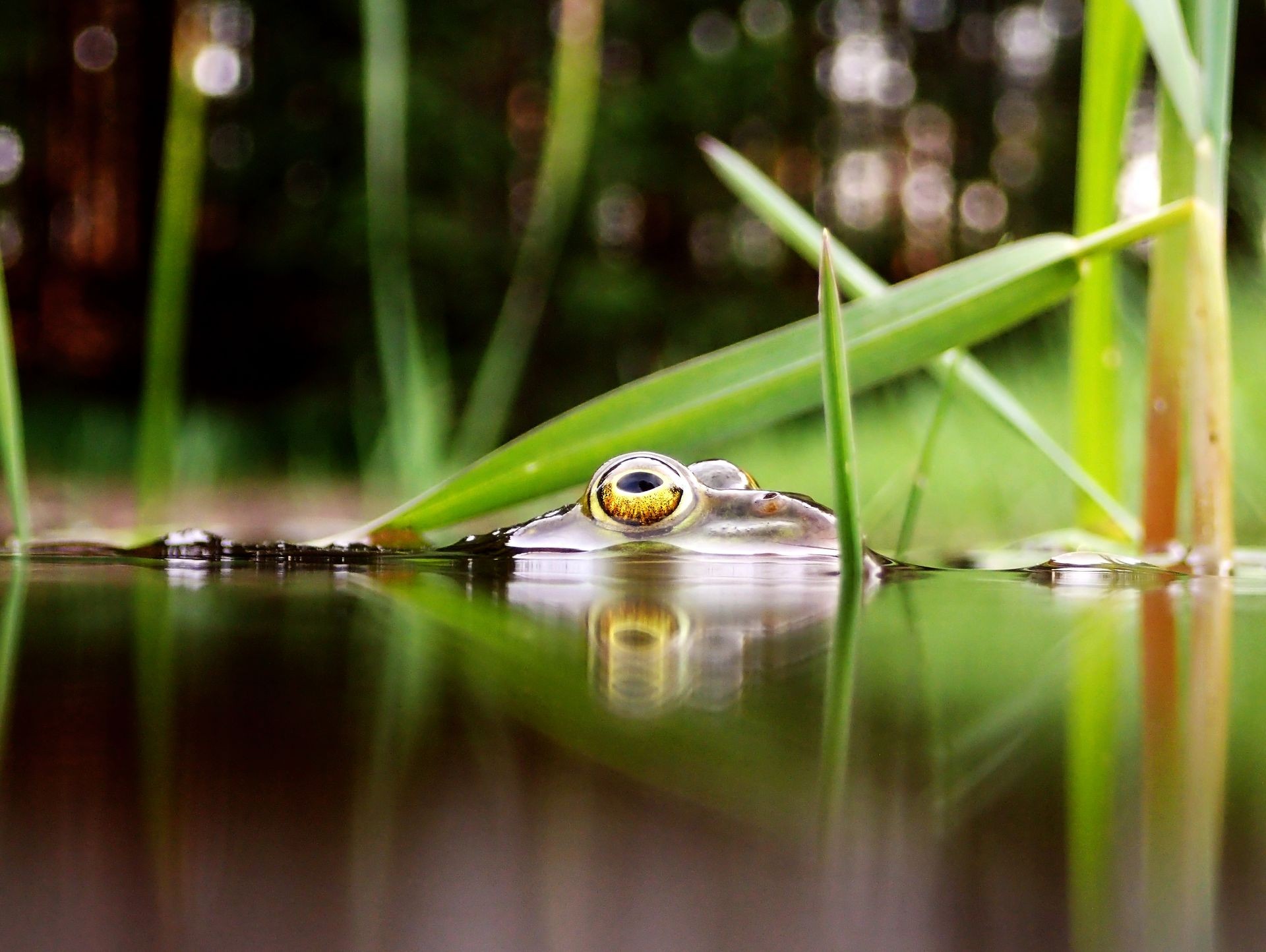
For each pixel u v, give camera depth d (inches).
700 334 46.4
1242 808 3.3
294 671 5.7
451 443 28.6
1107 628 6.7
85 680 5.4
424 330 41.8
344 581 7.6
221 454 35.2
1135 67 9.3
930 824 3.2
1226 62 8.2
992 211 51.3
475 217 43.8
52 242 38.2
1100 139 9.5
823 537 8.0
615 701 5.0
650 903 2.5
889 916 2.5
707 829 3.1
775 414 8.2
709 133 47.1
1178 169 8.9
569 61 11.0
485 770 3.7
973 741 4.2
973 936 2.4
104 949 2.2
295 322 43.9
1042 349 20.2
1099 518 9.9
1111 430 10.0
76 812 3.2
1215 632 6.6
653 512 8.2
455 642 6.4
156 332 9.8
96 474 32.6
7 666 5.7
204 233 43.5
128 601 7.0
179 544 8.5
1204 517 8.4
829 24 51.8
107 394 39.7
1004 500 15.9
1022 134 51.6
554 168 11.3
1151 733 4.4
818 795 3.5
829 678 5.7
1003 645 6.4
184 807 3.2
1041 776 3.7
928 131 52.4
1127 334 15.1
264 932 2.3
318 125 43.8
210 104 43.3
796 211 9.5
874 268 51.1
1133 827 3.2
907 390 21.5
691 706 4.9
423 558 8.2
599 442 8.3
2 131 36.7
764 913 2.4
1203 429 8.4
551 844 3.0
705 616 6.8
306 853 2.9
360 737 4.2
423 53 43.5
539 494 8.3
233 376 43.7
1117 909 2.5
